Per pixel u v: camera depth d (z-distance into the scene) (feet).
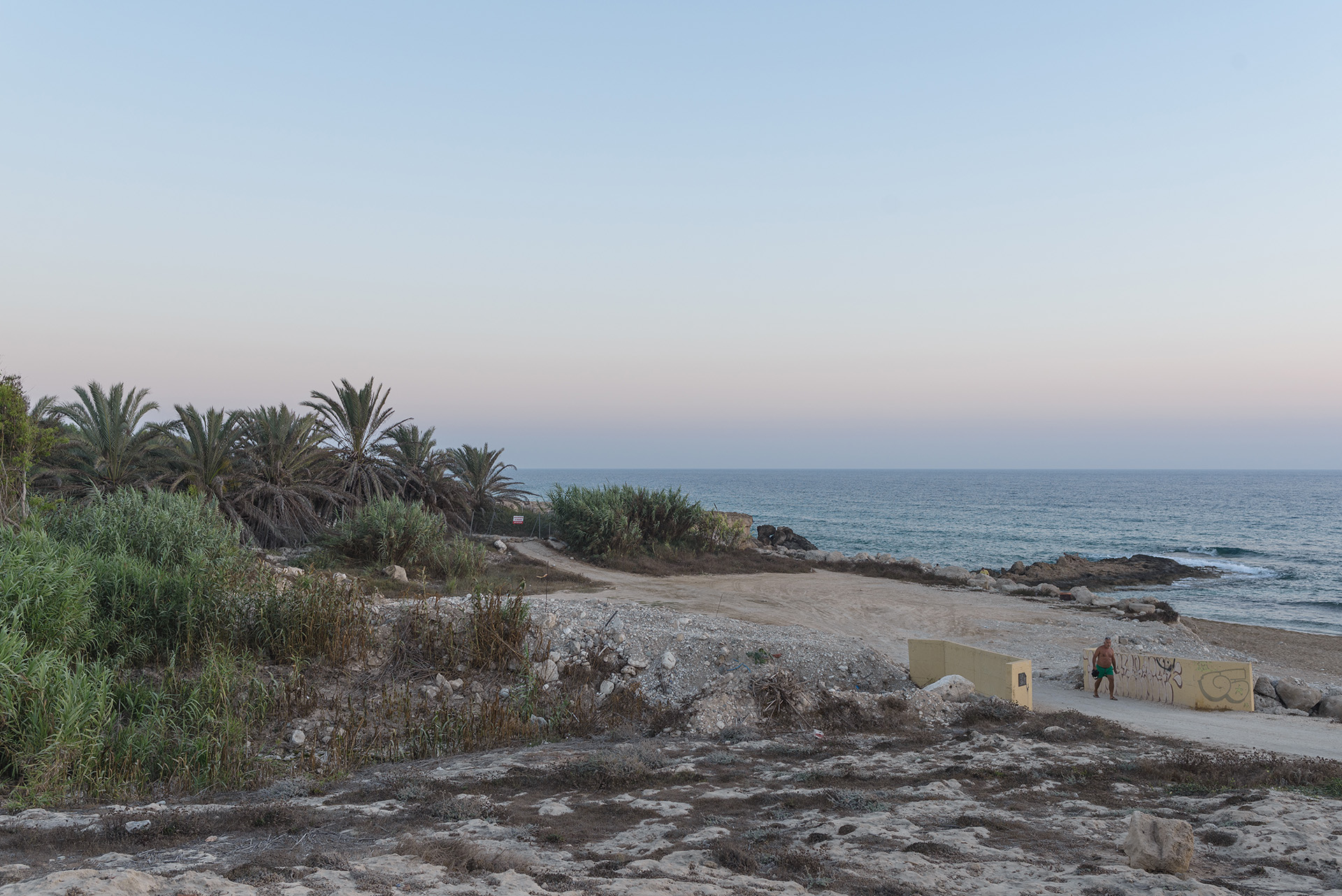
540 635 53.16
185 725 35.14
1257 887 18.29
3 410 65.16
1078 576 158.92
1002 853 21.49
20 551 42.19
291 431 112.16
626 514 123.54
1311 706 55.47
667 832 24.30
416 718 42.29
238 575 49.98
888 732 43.78
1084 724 44.86
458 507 134.00
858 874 19.61
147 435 98.43
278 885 16.84
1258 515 376.27
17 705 30.83
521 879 18.11
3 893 15.52
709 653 53.42
